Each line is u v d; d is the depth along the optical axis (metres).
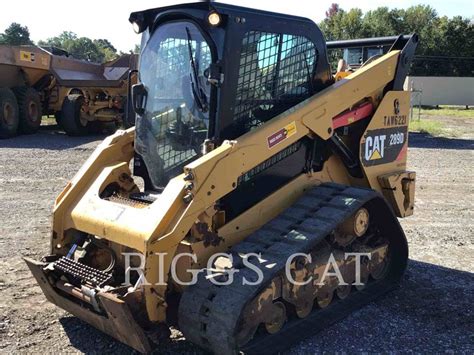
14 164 10.66
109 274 3.79
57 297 3.98
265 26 3.96
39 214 7.24
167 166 4.12
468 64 43.25
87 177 4.30
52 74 15.45
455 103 35.91
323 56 4.50
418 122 21.30
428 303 4.70
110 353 3.77
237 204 4.00
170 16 4.05
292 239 3.83
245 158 3.72
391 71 4.99
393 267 5.09
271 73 4.09
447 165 12.05
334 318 4.26
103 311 3.61
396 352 3.85
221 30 3.72
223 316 3.33
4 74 14.68
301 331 4.01
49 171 10.05
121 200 4.04
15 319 4.25
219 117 3.77
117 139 4.54
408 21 47.47
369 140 4.89
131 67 16.62
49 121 19.72
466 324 4.31
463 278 5.32
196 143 3.94
